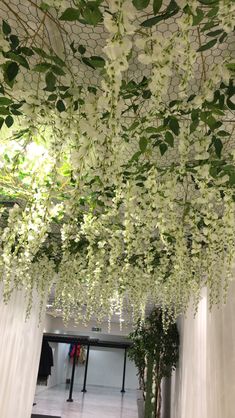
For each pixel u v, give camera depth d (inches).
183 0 37.2
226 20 37.9
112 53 35.9
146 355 270.5
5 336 170.2
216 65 46.7
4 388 170.6
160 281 127.3
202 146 57.5
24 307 188.2
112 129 46.4
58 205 82.1
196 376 141.6
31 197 74.8
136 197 74.7
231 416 94.7
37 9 52.0
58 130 57.3
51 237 130.1
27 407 195.0
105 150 52.6
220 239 80.3
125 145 61.0
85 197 79.0
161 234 79.9
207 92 46.8
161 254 109.9
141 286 128.9
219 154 57.7
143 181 72.7
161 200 71.1
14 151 75.5
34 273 137.6
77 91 53.7
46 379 508.1
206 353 118.6
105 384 625.0
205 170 62.3
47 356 426.6
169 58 40.4
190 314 163.3
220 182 67.9
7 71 46.4
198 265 98.7
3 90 53.3
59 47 57.4
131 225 70.9
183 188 80.7
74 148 55.2
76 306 156.3
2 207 102.5
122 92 52.7
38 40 56.3
